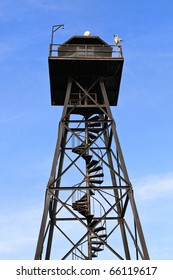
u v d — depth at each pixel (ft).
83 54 98.78
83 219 92.63
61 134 91.66
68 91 97.60
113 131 92.84
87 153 96.22
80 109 97.96
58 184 92.53
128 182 85.51
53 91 105.29
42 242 79.10
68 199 92.32
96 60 96.78
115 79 102.53
